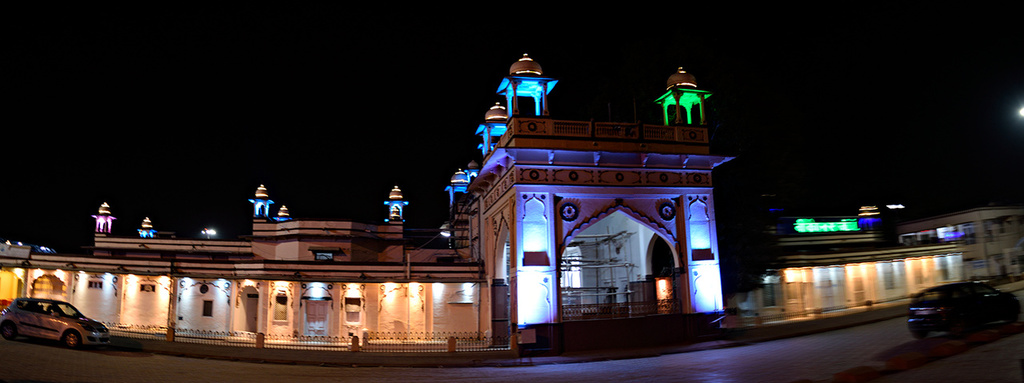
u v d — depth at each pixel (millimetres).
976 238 37312
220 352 18891
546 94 20766
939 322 15117
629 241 25453
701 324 20734
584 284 26844
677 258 21078
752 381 12156
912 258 33656
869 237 37500
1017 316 16266
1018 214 38312
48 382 12633
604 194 20625
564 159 20469
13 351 16500
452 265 25719
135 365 15719
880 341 16641
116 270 26094
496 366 17000
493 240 23859
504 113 25594
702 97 22297
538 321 19234
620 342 19875
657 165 21312
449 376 14836
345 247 30922
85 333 18016
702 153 21531
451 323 25109
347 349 21234
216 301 25922
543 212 19969
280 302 25344
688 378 13117
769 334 21266
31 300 18812
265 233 31859
